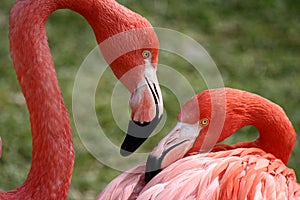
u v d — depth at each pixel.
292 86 9.70
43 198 4.63
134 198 4.90
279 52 10.68
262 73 10.04
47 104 4.59
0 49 10.18
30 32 4.57
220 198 4.57
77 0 4.67
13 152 8.02
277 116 5.40
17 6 4.61
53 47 10.31
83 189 7.58
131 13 4.76
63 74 9.63
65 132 4.64
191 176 4.65
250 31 11.15
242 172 4.73
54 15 11.12
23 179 7.62
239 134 8.46
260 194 4.62
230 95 5.23
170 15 11.38
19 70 4.63
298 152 8.12
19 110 8.81
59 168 4.61
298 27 11.34
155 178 4.70
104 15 4.71
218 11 11.66
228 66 10.17
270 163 4.95
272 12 11.67
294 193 4.84
